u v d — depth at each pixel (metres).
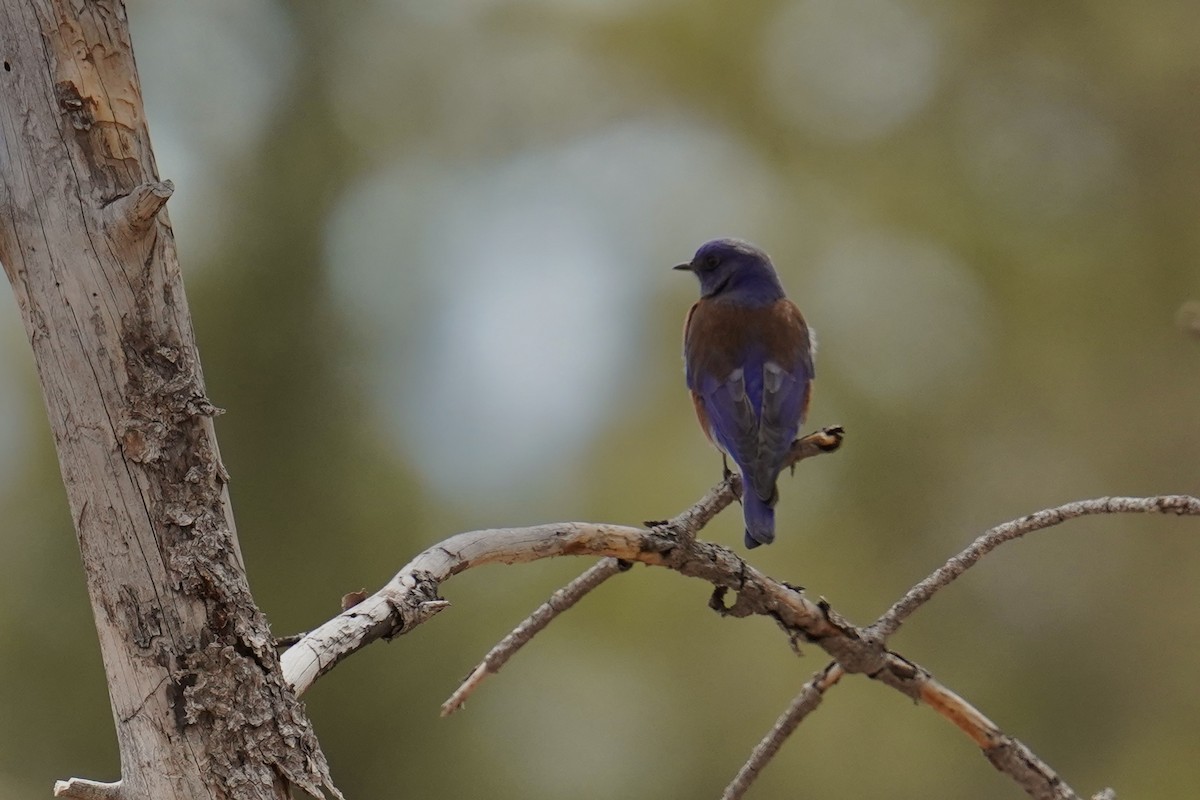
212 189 17.86
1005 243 19.70
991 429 19.08
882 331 19.11
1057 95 20.45
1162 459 18.91
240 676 3.69
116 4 3.88
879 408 18.70
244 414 16.75
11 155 3.82
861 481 18.53
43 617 14.88
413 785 15.69
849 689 17.42
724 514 17.98
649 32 20.36
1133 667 18.14
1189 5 19.91
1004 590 18.48
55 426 3.81
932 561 18.41
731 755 17.25
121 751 3.77
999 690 18.05
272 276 17.38
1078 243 19.77
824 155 20.23
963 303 19.59
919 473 18.61
